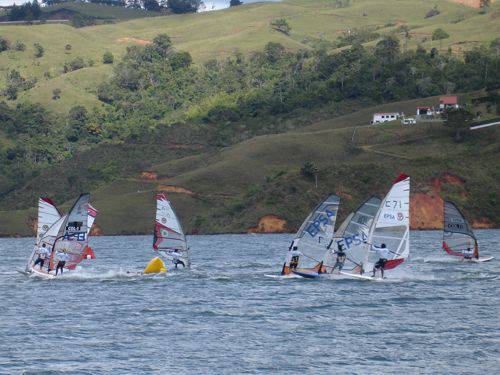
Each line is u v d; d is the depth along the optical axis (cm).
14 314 7588
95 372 5306
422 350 5853
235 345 6078
